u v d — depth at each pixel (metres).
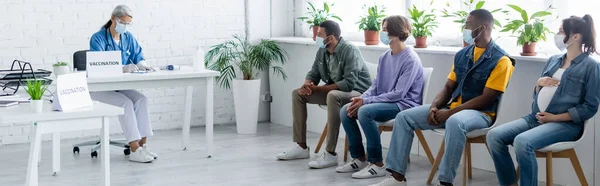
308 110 6.82
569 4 4.95
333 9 6.92
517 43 4.77
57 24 6.35
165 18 6.79
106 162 3.95
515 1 5.26
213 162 5.46
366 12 6.54
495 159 4.24
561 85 4.12
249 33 7.15
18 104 4.04
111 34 5.59
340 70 5.35
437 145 5.44
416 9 5.54
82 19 6.43
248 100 6.66
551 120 4.08
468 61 4.56
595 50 4.11
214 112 7.19
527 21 4.77
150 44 6.75
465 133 4.30
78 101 3.91
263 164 5.38
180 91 6.98
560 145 4.02
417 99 4.92
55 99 3.84
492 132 4.21
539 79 4.27
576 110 4.03
